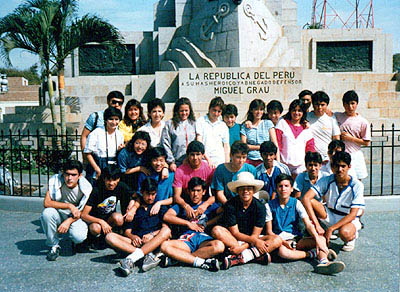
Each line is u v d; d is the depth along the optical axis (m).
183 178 5.30
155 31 17.91
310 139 6.08
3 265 4.73
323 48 18.20
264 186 5.43
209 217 5.13
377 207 6.89
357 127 6.16
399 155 11.16
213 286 4.07
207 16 14.59
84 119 13.76
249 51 13.71
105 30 11.89
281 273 4.41
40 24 10.91
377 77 15.68
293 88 12.75
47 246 5.44
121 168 5.50
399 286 4.05
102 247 5.32
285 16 17.73
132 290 4.00
